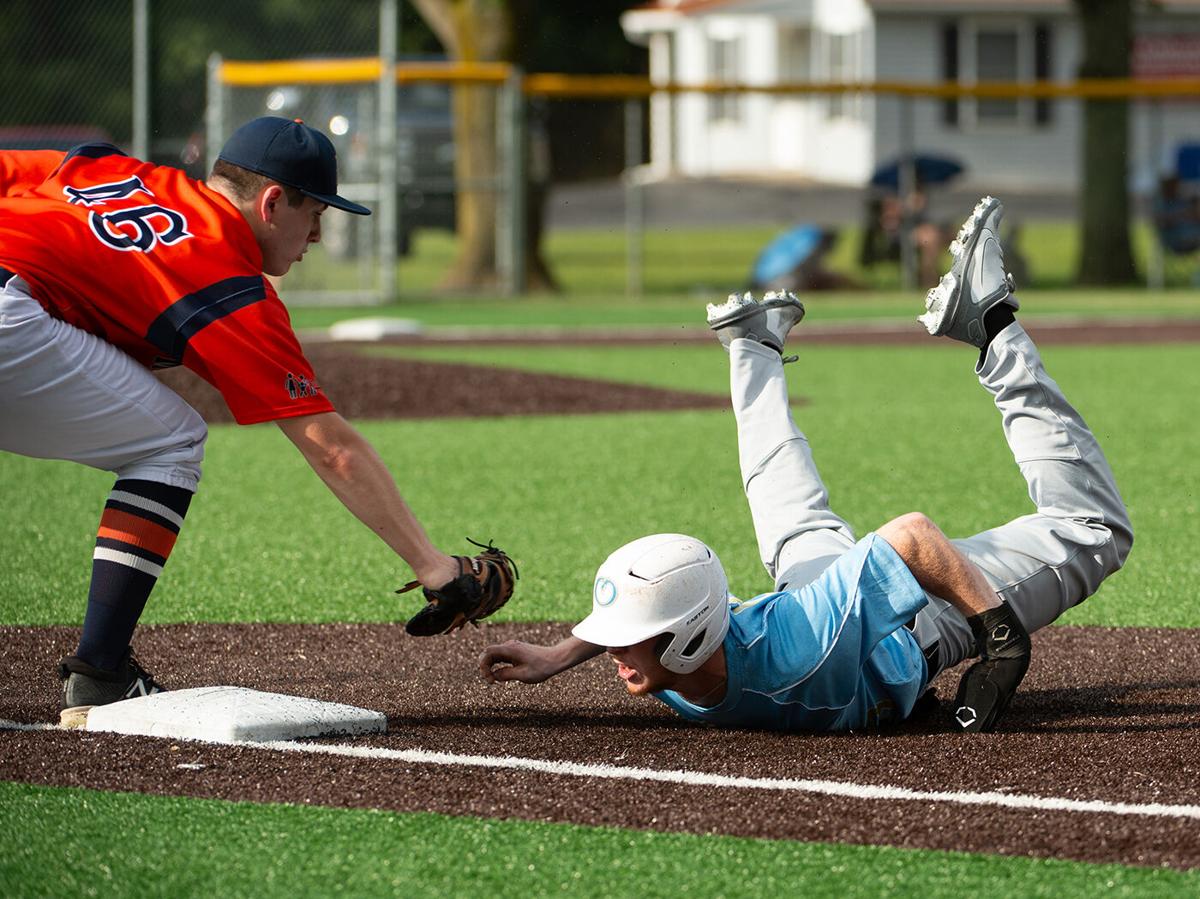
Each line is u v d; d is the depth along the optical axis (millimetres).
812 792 13133
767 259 89125
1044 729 15320
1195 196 89875
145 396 14789
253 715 14539
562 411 42062
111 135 126062
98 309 14492
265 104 78125
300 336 60625
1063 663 18250
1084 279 91500
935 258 88625
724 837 12102
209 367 14188
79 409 14547
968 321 16391
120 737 14477
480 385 43531
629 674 14570
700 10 154250
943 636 15625
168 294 14289
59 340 14289
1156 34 131750
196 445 15266
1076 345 59375
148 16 72875
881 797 13000
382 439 36969
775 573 16734
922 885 11219
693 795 13047
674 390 45688
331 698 16578
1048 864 11578
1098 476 16141
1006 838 12070
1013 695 16562
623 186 166875
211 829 12227
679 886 11219
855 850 11844
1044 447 16188
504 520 27406
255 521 27094
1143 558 24234
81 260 14336
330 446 14258
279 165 14758
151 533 15117
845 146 142250
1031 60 137500
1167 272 96250
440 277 93000
